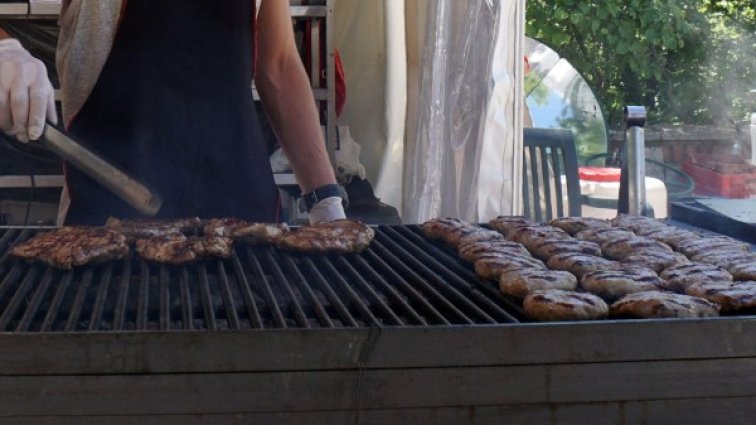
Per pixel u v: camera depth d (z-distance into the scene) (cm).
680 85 688
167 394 130
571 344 138
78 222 230
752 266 186
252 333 130
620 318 158
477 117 322
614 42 659
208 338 130
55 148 179
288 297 165
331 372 133
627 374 140
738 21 685
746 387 142
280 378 132
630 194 257
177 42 228
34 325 156
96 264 179
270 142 362
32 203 363
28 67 184
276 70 237
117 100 228
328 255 195
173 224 206
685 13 684
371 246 205
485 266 182
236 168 237
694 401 142
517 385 138
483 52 318
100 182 181
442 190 334
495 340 136
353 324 150
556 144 364
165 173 231
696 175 533
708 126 654
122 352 128
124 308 155
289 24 241
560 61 472
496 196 329
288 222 363
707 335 141
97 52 226
